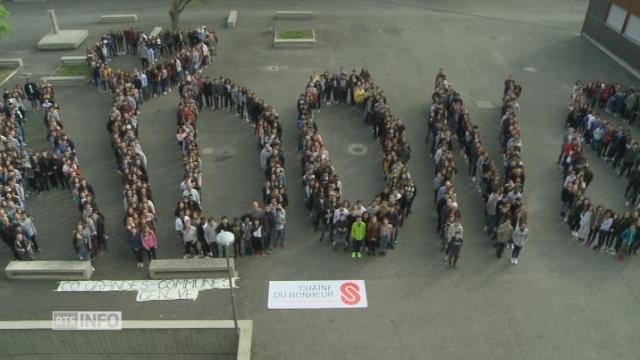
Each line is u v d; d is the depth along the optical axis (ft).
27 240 54.60
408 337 47.47
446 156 62.28
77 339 46.57
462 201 64.18
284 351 46.09
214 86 81.87
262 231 54.95
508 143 68.33
